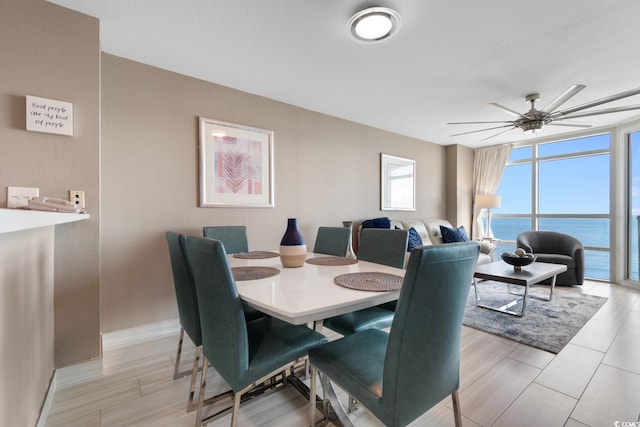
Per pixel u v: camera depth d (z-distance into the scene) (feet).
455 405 3.83
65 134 5.65
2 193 5.12
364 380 3.46
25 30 5.33
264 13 5.90
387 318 5.59
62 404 5.11
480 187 18.30
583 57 7.60
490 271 10.25
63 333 5.72
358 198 13.42
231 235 8.52
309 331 4.84
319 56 7.59
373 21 5.95
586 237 14.90
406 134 15.44
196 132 8.83
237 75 8.69
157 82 8.16
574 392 5.45
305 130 11.51
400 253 6.51
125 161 7.70
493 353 7.01
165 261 8.28
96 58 5.98
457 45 7.05
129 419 4.74
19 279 3.62
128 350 7.22
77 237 5.85
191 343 7.66
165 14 5.94
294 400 5.26
